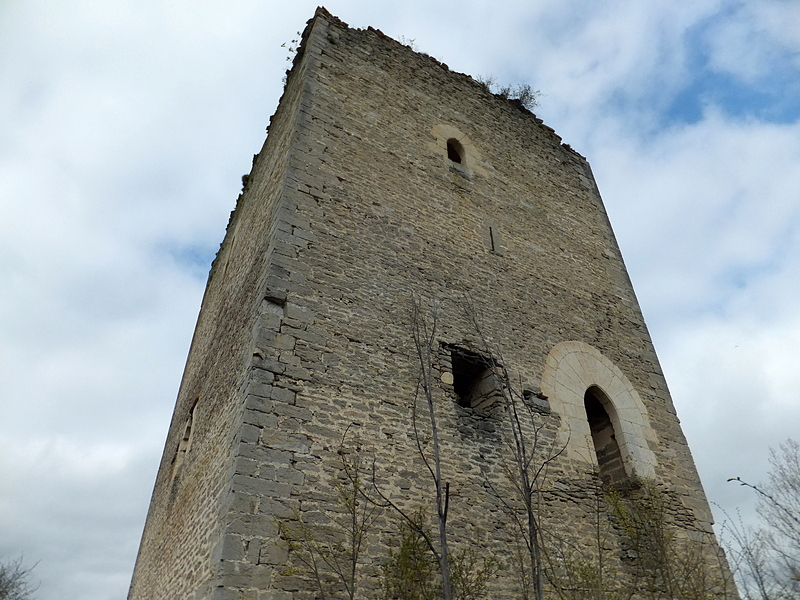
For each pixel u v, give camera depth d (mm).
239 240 11406
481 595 5996
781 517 6902
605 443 8805
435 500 6406
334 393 6574
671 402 9703
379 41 11578
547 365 8688
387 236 8570
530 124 12930
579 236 11516
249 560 5156
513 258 9914
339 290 7516
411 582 5527
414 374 7297
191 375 11984
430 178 9969
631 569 7113
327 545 5570
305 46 11117
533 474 7273
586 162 13445
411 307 7965
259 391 6133
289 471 5805
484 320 8586
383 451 6457
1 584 17266
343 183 8758
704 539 7953
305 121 9148
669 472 8555
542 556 6602
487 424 7426
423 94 11375
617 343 10000
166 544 8211
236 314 8562
